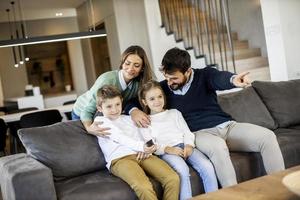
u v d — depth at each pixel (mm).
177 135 2561
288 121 3279
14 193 2061
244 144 2582
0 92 8977
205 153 2480
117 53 7074
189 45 6184
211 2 6383
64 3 8039
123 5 6875
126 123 2568
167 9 6414
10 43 5652
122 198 2217
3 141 4934
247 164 2578
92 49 8734
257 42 6484
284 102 3332
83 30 8711
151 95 2615
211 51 6168
